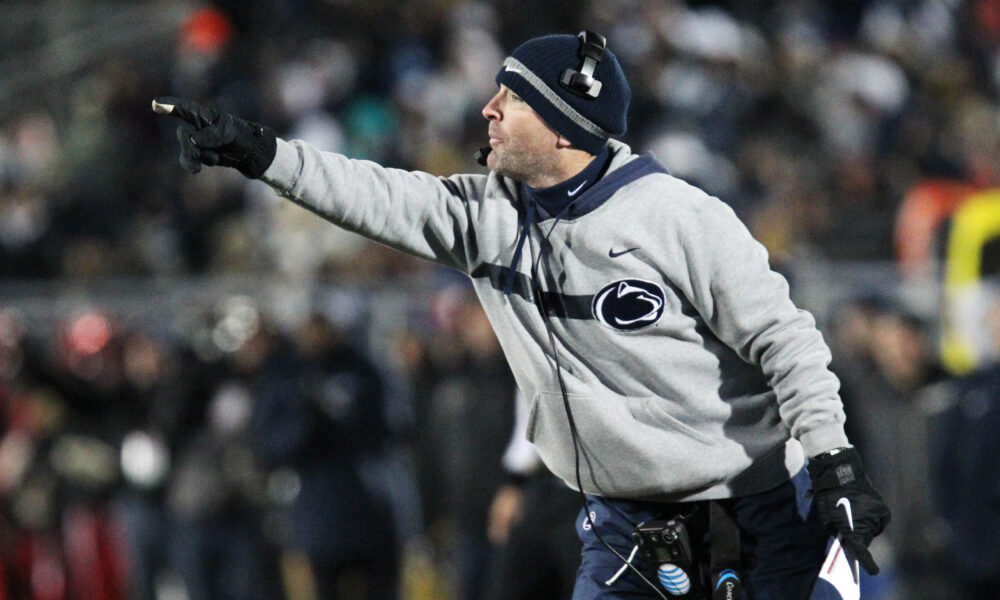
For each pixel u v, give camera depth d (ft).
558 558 65.77
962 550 70.33
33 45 171.83
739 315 37.88
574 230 38.91
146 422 91.61
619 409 39.19
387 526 85.92
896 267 99.50
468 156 143.02
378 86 153.07
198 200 132.98
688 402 39.04
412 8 160.97
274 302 102.63
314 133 146.41
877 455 81.92
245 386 87.92
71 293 104.83
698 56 156.76
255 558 87.66
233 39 163.22
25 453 89.71
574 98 38.58
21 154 146.30
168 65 172.35
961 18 180.86
